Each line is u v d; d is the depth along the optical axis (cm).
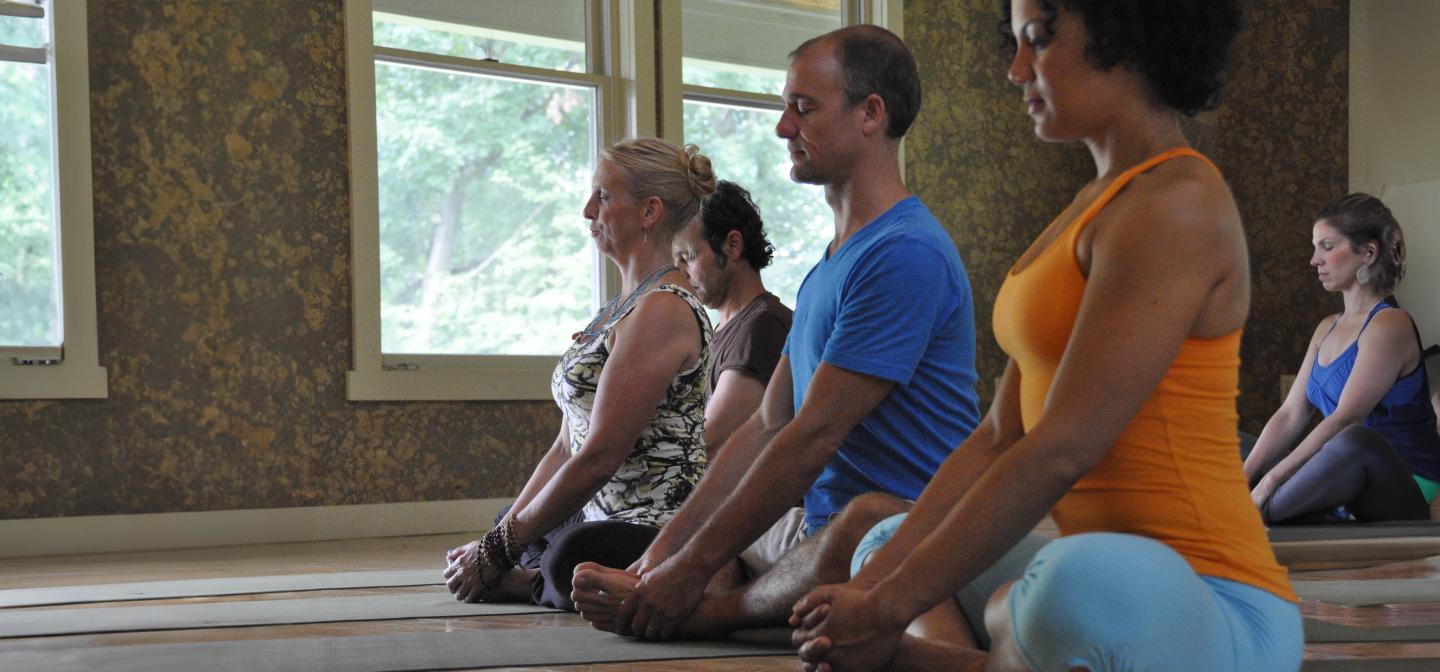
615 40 678
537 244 662
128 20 568
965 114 790
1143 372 128
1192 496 132
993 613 137
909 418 217
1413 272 806
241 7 591
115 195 564
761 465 212
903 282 211
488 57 650
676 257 328
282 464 596
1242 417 823
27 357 543
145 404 569
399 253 627
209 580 379
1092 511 137
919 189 772
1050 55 138
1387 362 421
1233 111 823
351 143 609
